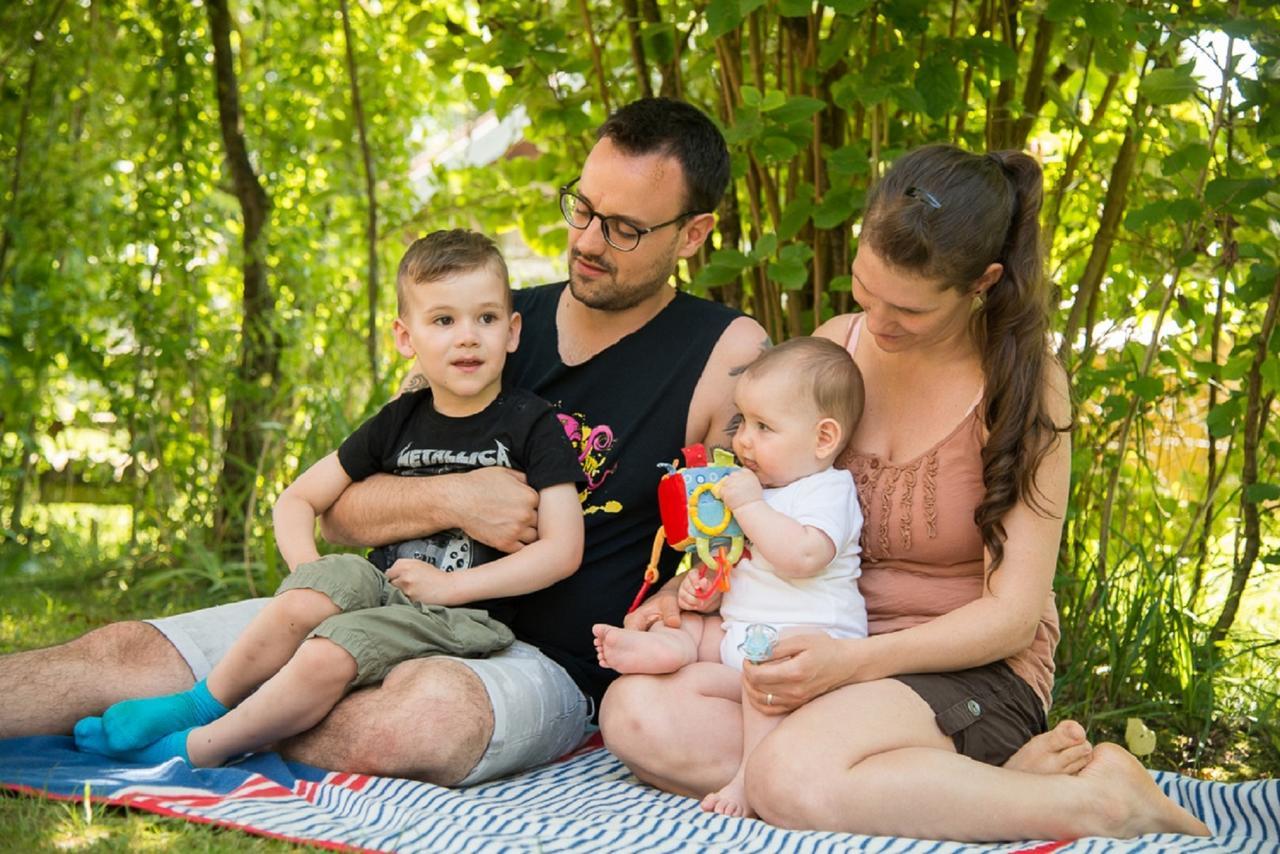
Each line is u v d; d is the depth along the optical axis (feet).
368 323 19.44
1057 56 14.47
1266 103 11.69
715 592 9.20
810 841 7.86
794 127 12.45
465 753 9.11
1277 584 14.43
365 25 20.65
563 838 8.00
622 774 9.68
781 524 8.80
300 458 16.79
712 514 9.16
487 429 10.21
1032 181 8.66
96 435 23.48
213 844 7.77
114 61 20.62
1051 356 8.93
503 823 8.27
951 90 12.29
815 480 9.00
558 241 16.93
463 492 9.93
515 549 9.91
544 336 10.86
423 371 10.16
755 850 7.83
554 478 9.96
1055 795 8.01
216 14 19.49
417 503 10.05
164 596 17.58
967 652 8.56
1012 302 8.63
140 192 19.71
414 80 21.58
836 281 12.75
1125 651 12.55
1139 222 12.11
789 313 13.62
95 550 19.83
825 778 8.11
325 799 8.69
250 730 9.09
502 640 9.81
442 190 20.34
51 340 19.53
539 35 14.24
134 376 19.80
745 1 11.50
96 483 21.48
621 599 10.40
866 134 13.87
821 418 9.00
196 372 19.62
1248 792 9.23
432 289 9.96
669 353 10.48
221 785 8.80
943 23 14.28
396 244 21.34
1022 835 8.02
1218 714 12.34
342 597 9.34
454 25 15.47
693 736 8.96
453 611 9.64
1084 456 12.96
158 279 20.63
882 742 8.23
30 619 16.01
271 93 20.83
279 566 16.99
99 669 9.75
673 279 15.83
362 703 9.18
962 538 8.93
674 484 9.30
